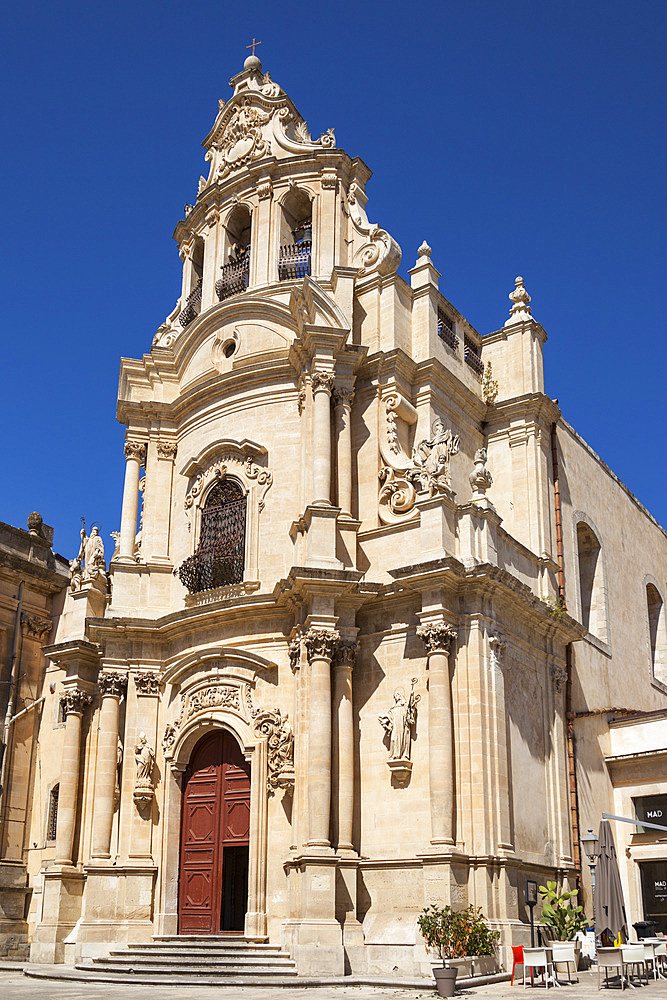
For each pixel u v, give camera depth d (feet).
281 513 99.76
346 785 86.63
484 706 86.17
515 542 100.78
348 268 106.22
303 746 88.43
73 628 118.21
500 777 85.66
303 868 83.56
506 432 114.21
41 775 126.82
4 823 122.52
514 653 94.89
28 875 122.72
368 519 97.55
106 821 100.32
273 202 114.21
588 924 91.50
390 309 104.37
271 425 102.99
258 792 90.68
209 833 95.40
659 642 152.15
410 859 83.41
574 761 105.40
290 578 90.22
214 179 122.21
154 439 113.60
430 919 77.25
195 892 94.63
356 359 100.12
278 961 80.89
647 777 113.39
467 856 81.87
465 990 71.61
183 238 126.11
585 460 129.80
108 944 93.97
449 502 91.20
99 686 106.73
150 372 117.19
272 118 119.14
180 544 107.86
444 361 108.47
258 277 112.06
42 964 98.78
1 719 126.21
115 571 108.27
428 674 86.69
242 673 95.25
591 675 117.29
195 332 112.57
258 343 106.63
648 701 138.00
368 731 89.81
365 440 100.22
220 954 84.17
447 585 87.35
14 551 133.90
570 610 113.50
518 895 85.05
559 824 97.14
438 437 93.91
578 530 127.03
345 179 114.32
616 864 82.99
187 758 98.37
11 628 130.00
